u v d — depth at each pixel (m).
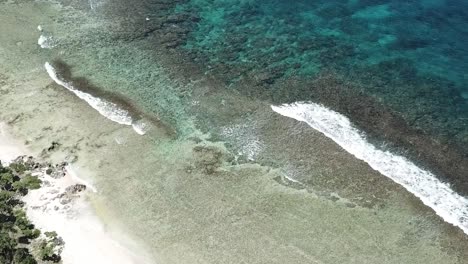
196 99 41.19
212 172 35.12
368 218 32.47
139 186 33.94
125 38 47.56
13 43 46.38
